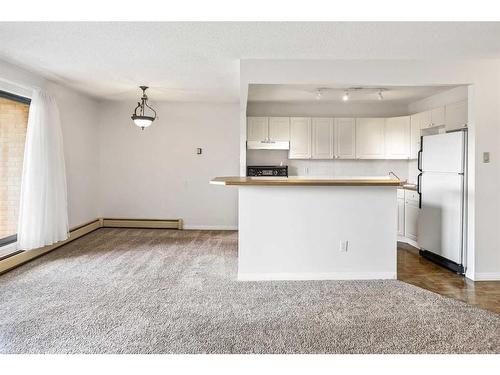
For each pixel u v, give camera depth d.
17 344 2.64
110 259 4.97
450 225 4.58
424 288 3.94
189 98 6.73
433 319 3.12
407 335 2.82
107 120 7.18
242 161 4.74
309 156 6.61
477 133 4.28
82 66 4.48
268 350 2.57
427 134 5.89
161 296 3.62
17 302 3.43
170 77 5.05
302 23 3.08
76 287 3.85
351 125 6.58
